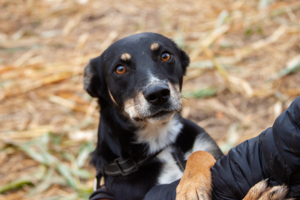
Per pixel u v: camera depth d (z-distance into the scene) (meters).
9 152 4.80
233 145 4.38
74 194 4.12
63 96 5.79
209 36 6.57
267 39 6.48
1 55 7.11
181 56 3.38
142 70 2.81
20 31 7.97
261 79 5.61
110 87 3.03
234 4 7.68
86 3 8.63
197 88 5.57
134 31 7.33
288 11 7.05
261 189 1.81
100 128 3.15
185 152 3.02
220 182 2.00
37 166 4.62
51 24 8.17
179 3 8.20
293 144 1.64
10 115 5.50
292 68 5.44
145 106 2.70
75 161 4.59
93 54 6.71
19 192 4.25
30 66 6.52
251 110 5.10
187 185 2.33
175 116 3.06
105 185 2.95
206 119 5.07
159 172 2.89
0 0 9.28
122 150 2.93
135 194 2.78
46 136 4.81
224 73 5.59
